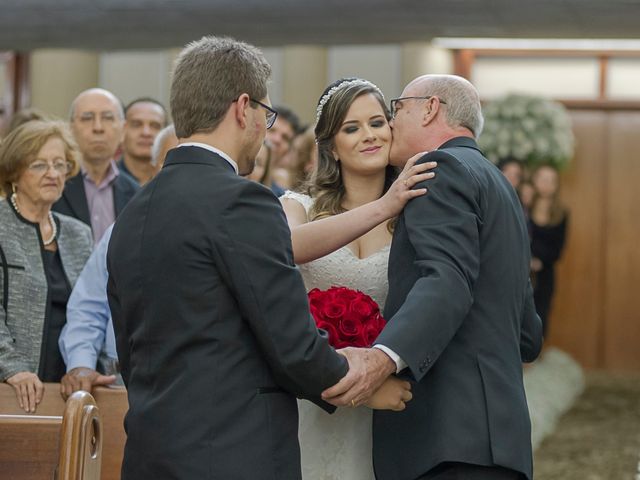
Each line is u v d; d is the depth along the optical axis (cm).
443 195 383
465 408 379
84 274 513
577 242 1412
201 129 353
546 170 1192
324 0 1007
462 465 379
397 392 375
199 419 335
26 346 506
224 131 354
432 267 370
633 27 985
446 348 385
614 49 1364
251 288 334
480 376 382
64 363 518
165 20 1057
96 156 627
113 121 632
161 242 341
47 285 514
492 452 375
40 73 1334
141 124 723
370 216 402
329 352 346
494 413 379
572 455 893
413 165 398
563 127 1245
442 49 1323
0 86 1373
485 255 387
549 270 1194
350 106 446
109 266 356
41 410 480
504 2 971
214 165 349
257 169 704
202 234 337
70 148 531
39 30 1105
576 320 1415
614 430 1006
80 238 535
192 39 1093
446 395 380
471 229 377
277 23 1041
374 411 403
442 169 388
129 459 347
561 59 1377
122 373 366
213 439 334
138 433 343
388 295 399
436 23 1008
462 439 376
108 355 511
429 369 385
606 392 1234
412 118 419
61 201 619
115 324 361
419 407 386
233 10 1037
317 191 459
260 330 336
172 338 340
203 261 337
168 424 337
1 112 1373
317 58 1285
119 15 1067
